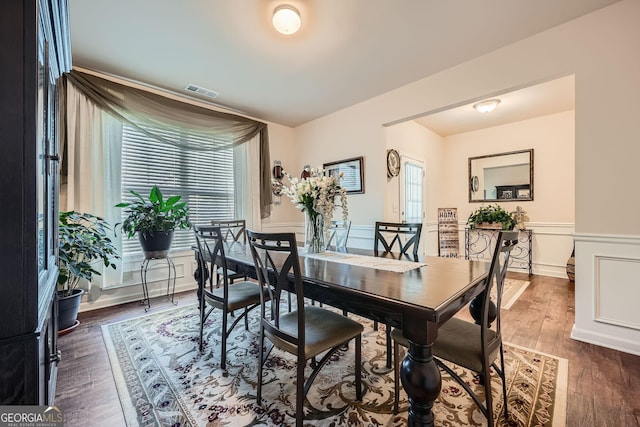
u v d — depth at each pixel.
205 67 2.74
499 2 1.92
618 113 1.95
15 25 0.75
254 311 2.80
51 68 1.21
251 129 4.06
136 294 3.10
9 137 0.73
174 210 2.95
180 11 1.97
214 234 1.92
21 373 0.76
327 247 2.49
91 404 1.44
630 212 1.92
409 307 0.99
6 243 0.73
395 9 1.97
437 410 1.40
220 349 2.03
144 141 3.16
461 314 2.69
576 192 2.12
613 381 1.60
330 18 2.06
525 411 1.37
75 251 2.24
